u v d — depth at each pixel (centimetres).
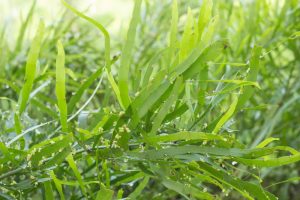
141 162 85
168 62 83
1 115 110
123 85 81
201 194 82
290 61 173
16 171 85
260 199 81
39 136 101
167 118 86
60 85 80
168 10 187
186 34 83
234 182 83
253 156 83
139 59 171
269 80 169
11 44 194
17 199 91
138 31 188
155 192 127
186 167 84
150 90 81
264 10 169
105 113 86
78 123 92
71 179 99
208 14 85
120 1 311
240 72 99
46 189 86
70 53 175
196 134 80
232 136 88
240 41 153
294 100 157
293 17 169
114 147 83
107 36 83
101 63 181
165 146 86
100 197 78
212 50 83
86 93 152
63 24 184
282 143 167
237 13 176
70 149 81
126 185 110
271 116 155
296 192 176
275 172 171
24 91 86
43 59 166
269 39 161
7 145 87
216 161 86
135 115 81
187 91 84
